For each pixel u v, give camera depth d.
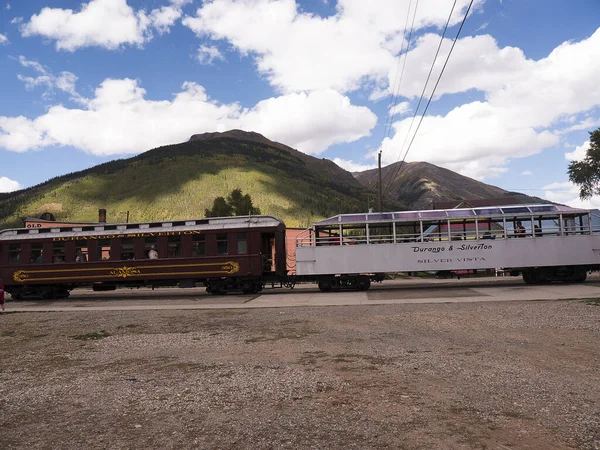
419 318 12.47
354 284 23.30
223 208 67.25
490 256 22.28
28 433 4.86
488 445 4.11
